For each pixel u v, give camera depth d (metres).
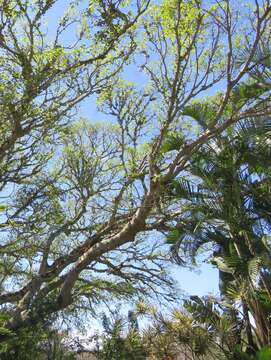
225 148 15.28
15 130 12.35
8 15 12.21
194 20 13.38
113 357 18.95
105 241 16.00
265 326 14.31
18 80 11.96
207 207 14.39
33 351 15.69
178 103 14.05
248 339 14.89
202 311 15.52
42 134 13.23
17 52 12.38
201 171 15.03
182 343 15.62
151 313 17.06
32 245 15.82
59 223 16.34
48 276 16.67
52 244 19.12
